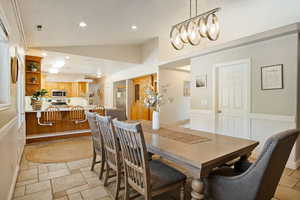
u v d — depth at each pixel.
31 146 3.93
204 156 1.39
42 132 4.35
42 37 3.67
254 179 1.22
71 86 8.74
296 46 2.71
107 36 4.30
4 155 1.74
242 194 1.29
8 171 1.92
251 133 3.31
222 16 4.11
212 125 4.00
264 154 1.18
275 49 2.95
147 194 1.43
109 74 9.04
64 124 4.66
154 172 1.66
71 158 3.19
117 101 8.64
